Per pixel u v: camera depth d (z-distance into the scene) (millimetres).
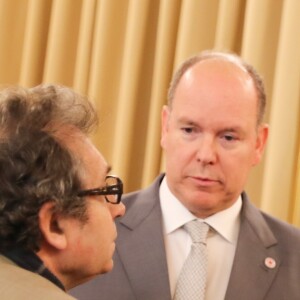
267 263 2377
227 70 2332
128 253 2381
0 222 1479
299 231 2523
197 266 2287
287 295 2322
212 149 2287
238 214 2486
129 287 2320
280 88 3445
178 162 2340
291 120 3426
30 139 1523
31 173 1501
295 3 3441
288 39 3443
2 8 4324
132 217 2475
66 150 1565
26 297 1388
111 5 4051
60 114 1636
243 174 2363
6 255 1515
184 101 2320
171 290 2334
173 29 3889
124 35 4066
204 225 2391
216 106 2277
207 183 2312
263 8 3562
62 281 1646
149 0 3986
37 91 1710
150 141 3838
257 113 2389
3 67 4348
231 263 2375
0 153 1502
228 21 3662
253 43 3557
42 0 4289
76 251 1611
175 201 2439
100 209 1647
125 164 3928
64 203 1530
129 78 3916
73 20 4238
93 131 1715
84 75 4125
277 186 3420
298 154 3523
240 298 2285
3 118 1566
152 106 3859
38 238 1525
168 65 3875
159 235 2402
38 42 4297
